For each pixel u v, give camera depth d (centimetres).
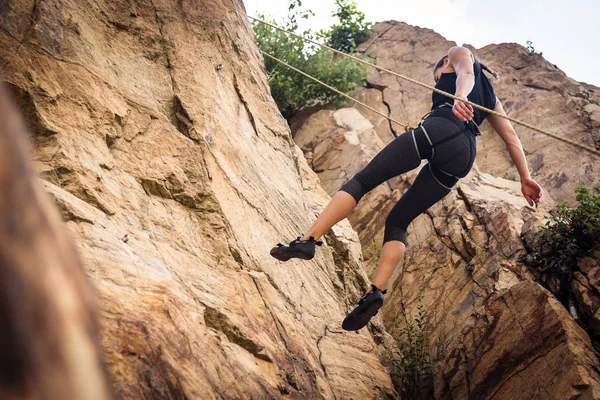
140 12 493
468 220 772
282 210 536
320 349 462
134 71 459
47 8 396
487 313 594
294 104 1109
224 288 377
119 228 334
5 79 350
